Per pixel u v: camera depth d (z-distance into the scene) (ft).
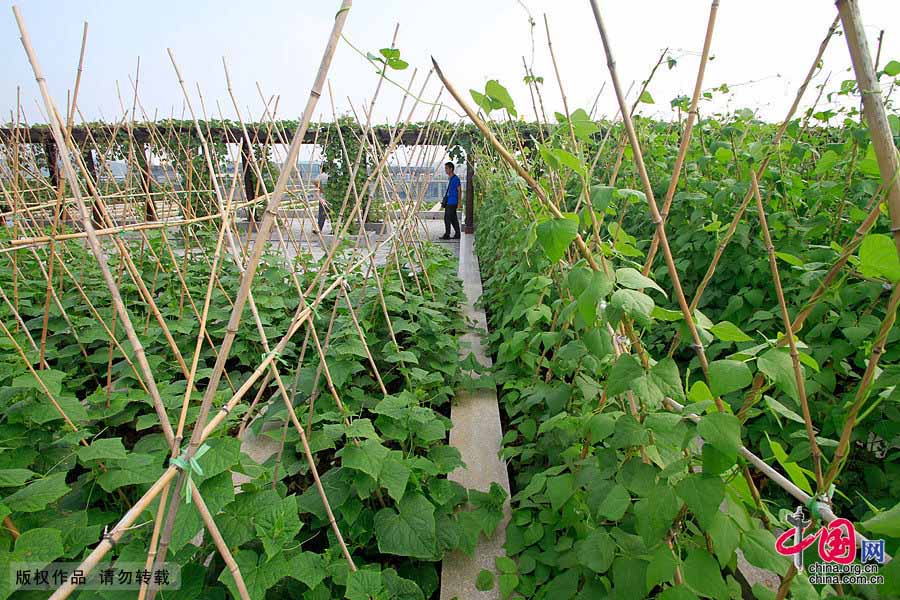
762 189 10.96
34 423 7.00
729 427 3.62
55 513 6.10
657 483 4.09
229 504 5.59
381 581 5.73
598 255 4.46
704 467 3.79
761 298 10.07
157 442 7.95
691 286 12.35
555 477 6.23
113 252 18.47
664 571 4.17
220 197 6.84
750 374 3.58
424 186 16.33
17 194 11.90
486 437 9.67
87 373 11.88
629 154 14.94
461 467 8.22
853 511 7.68
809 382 7.60
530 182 4.15
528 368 10.44
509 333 12.28
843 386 9.47
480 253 26.48
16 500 5.23
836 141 13.41
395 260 13.83
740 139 12.24
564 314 5.14
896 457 7.51
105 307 13.71
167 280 15.97
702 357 4.08
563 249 4.02
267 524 5.29
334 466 9.20
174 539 4.68
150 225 8.73
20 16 3.99
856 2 2.62
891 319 3.21
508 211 16.67
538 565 6.57
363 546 7.12
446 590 6.53
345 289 8.26
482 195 29.27
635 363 4.23
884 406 7.32
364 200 35.91
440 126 17.61
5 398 7.04
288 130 32.53
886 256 3.12
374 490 7.18
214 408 8.03
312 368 9.59
